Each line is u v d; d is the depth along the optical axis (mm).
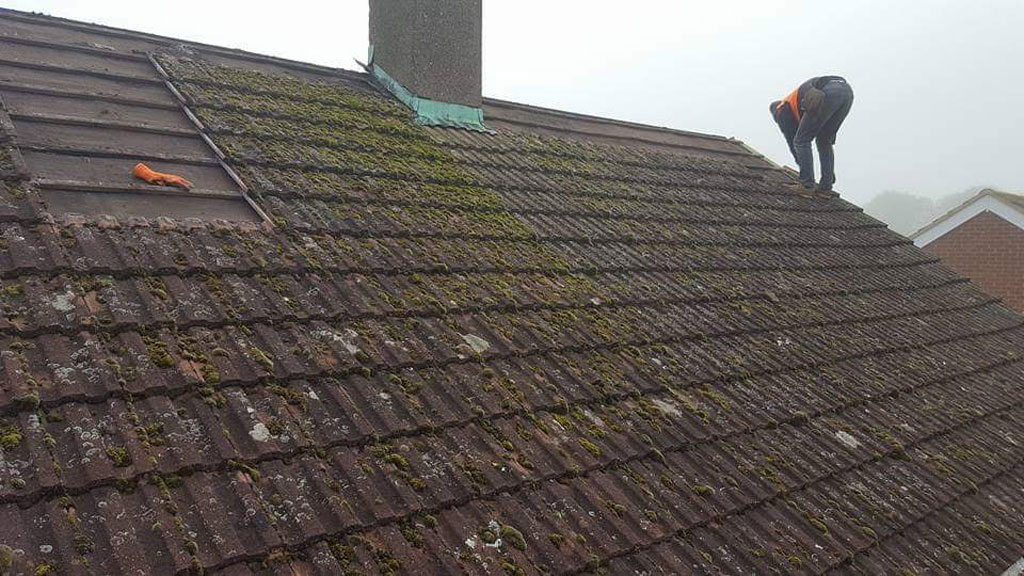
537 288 4613
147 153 4297
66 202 3555
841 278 7270
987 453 4996
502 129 7402
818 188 9805
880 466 4320
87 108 4523
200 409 2625
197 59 5840
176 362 2777
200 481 2383
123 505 2189
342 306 3547
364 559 2344
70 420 2373
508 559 2578
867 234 9133
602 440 3459
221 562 2143
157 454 2395
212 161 4484
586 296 4766
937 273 8766
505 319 4105
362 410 2975
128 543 2072
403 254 4301
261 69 6289
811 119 9438
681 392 4168
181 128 4738
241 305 3254
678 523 3141
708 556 3029
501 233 5133
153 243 3426
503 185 5980
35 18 5246
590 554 2738
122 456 2320
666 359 4422
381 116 6320
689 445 3723
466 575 2436
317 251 3947
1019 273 15516
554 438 3318
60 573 1928
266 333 3148
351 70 7121
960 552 3811
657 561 2891
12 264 2908
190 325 3006
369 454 2783
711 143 10297
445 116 6926
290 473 2551
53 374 2502
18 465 2166
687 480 3461
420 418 3039
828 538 3467
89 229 3363
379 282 3928
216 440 2523
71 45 5109
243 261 3580
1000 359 6781
